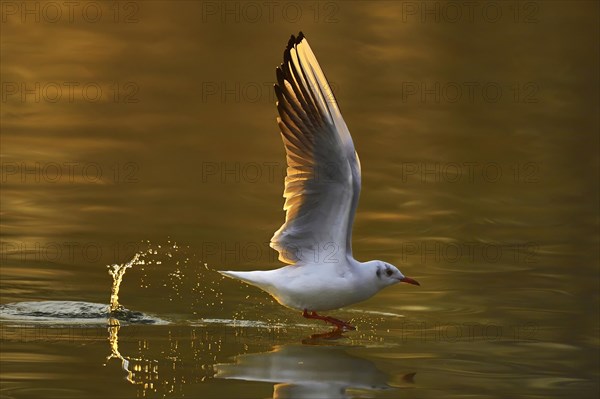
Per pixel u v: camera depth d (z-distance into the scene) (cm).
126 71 2470
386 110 2302
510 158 2041
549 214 1711
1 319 1127
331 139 1028
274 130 2153
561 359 1046
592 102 2436
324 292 1075
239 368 982
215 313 1194
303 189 1062
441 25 2867
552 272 1399
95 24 2758
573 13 2969
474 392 939
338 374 975
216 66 2527
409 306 1249
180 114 2227
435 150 2069
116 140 2025
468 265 1429
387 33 2784
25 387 901
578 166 2012
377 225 1619
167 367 978
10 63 2455
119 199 1684
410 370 1000
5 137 2005
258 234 1531
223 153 1980
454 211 1706
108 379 932
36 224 1527
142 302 1221
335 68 2516
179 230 1535
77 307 1182
